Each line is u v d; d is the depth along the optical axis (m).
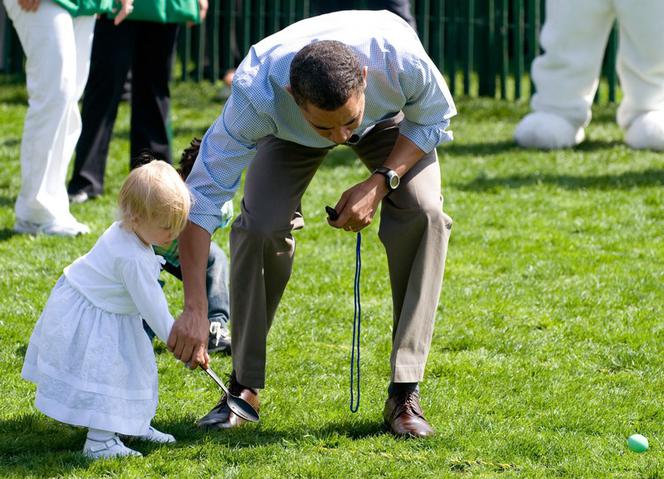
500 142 38.38
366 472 14.85
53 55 25.27
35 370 15.25
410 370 15.87
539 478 14.80
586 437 16.28
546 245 26.83
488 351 20.20
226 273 19.95
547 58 37.59
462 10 47.88
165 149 29.83
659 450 15.84
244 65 14.55
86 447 15.20
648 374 19.11
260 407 17.22
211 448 15.48
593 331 21.14
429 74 14.72
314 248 26.17
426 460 15.29
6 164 33.44
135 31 29.14
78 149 29.89
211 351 19.66
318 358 19.66
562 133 37.12
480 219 28.88
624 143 37.97
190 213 14.80
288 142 15.78
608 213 29.55
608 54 46.19
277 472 14.80
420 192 15.52
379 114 14.94
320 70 13.14
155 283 14.84
